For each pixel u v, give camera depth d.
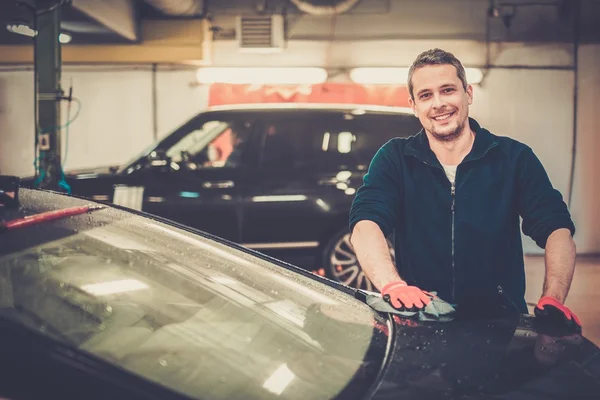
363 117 6.13
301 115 6.13
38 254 1.76
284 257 6.03
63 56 9.35
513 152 2.20
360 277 6.03
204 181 6.00
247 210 5.97
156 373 1.50
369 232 2.16
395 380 1.56
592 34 9.87
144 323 1.70
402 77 9.88
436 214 2.22
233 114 6.18
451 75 2.13
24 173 10.04
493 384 1.54
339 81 9.95
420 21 9.84
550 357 1.69
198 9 9.55
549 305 1.93
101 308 1.67
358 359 1.70
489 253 2.21
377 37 9.87
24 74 9.92
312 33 9.90
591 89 9.93
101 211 2.20
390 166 2.28
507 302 2.20
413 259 2.28
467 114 2.19
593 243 10.03
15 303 1.57
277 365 1.64
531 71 9.92
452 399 1.47
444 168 2.22
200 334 1.72
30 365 1.38
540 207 2.15
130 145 10.00
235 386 1.53
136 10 9.16
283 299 2.03
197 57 9.34
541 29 9.87
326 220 5.98
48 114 5.48
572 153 9.99
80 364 1.42
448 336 1.83
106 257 1.90
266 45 9.76
